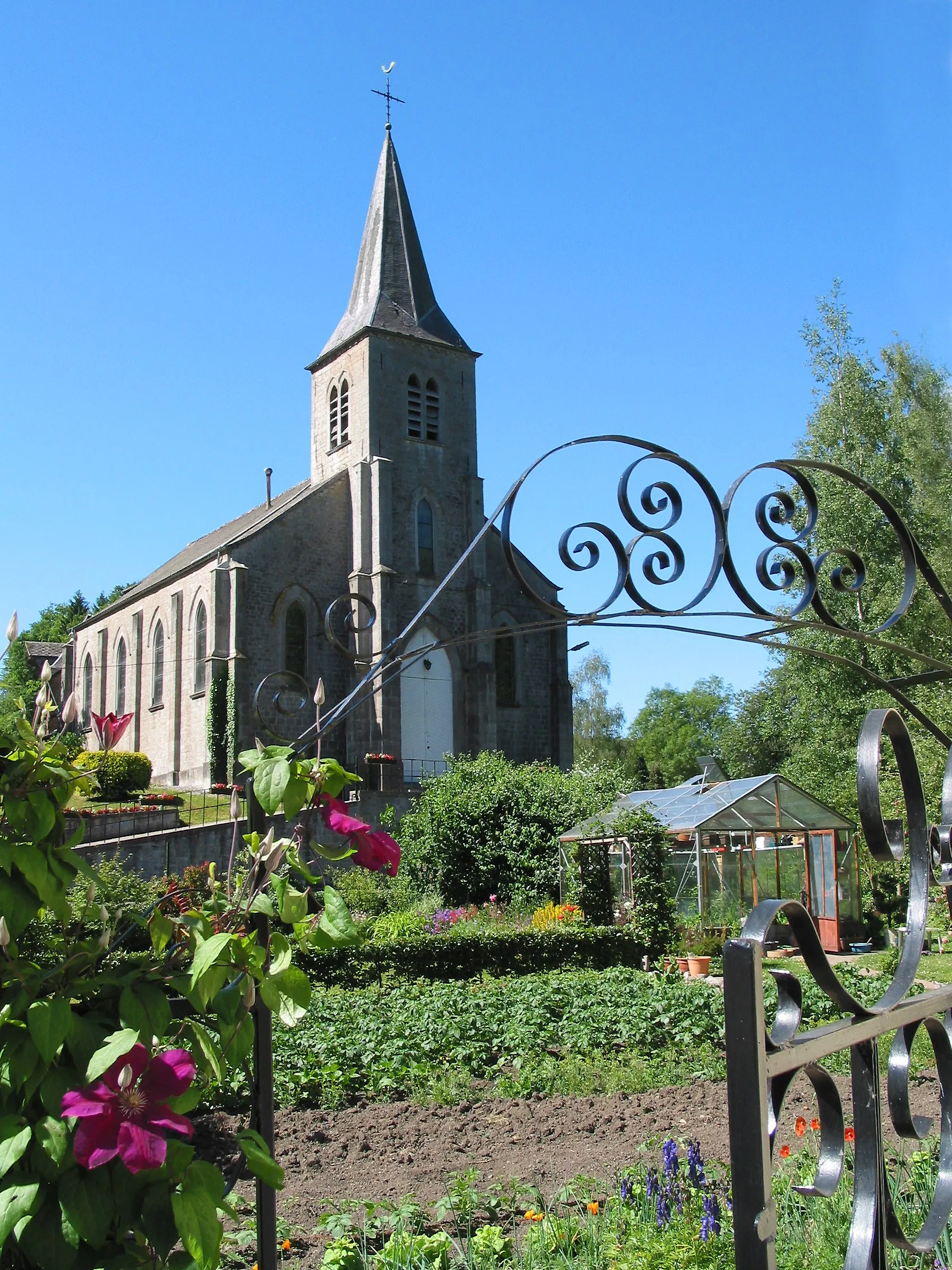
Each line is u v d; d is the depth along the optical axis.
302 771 3.39
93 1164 2.48
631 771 87.50
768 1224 2.22
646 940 23.44
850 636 4.69
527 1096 11.16
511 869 34.41
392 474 52.09
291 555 49.56
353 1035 12.88
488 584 53.16
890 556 36.34
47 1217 2.65
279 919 3.30
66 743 3.16
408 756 49.59
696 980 17.53
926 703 30.34
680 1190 6.33
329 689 48.97
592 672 92.12
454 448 54.62
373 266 55.78
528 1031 13.23
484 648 52.19
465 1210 6.96
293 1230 6.91
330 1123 10.21
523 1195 7.47
